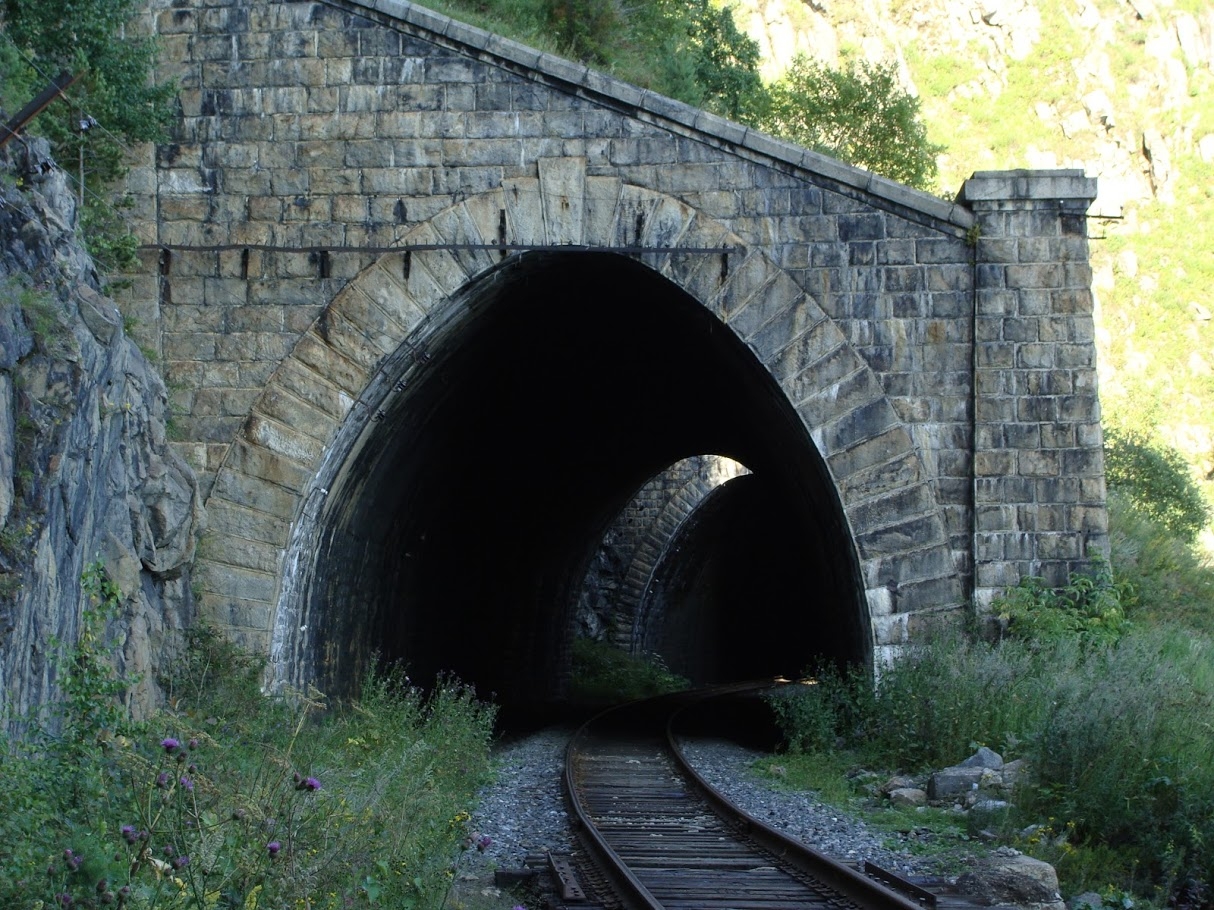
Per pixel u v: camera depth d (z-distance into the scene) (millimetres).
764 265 15547
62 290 10359
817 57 76812
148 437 13109
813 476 17031
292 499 15172
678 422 25859
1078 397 15266
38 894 5613
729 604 44969
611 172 15648
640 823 11648
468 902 7992
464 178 15672
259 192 15688
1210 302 77250
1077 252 15430
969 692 13500
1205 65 91375
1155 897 8633
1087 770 10148
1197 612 18016
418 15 15625
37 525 8586
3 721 7688
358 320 15477
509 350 19344
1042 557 15109
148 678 11695
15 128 10664
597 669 35406
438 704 15086
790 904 8125
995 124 88750
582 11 22234
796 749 15422
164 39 15906
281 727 12109
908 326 15469
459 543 23359
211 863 5809
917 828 10781
